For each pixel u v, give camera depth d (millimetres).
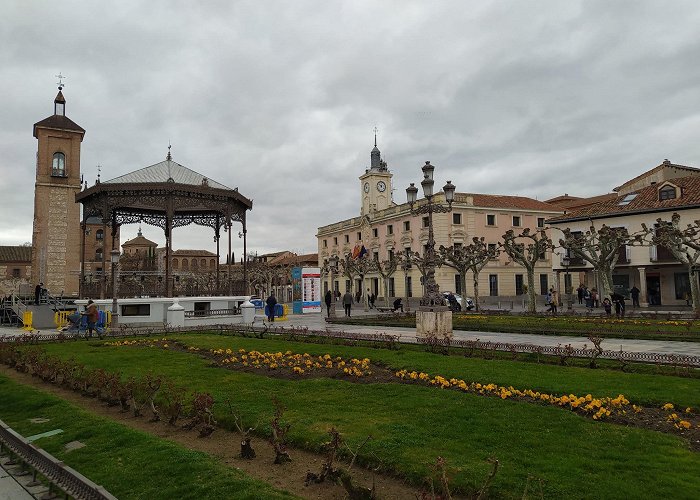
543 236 28906
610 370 10250
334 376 10406
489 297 49062
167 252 26266
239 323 25938
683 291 37562
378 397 8336
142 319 25547
